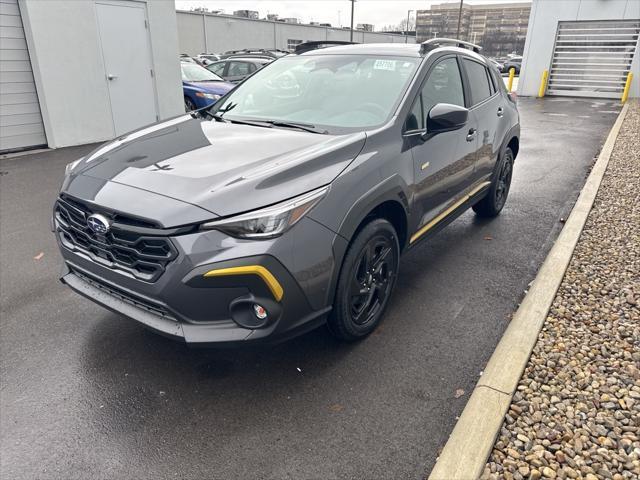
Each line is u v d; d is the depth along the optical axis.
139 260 2.43
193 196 2.39
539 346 2.94
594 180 6.39
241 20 36.62
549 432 2.30
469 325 3.36
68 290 3.84
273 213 2.36
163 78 10.39
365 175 2.81
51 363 2.94
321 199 2.54
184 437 2.39
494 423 2.32
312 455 2.29
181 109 10.91
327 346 3.10
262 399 2.64
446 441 2.37
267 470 2.21
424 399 2.65
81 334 3.24
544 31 18.64
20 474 2.19
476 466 2.11
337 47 4.21
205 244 2.29
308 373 2.85
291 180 2.53
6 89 8.48
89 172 2.82
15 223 5.30
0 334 3.23
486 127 4.50
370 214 3.00
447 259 4.40
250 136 3.11
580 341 2.99
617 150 8.45
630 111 14.31
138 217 2.37
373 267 3.06
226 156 2.78
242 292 2.34
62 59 8.85
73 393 2.69
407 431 2.43
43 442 2.36
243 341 2.38
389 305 3.59
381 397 2.66
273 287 2.35
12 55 8.44
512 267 4.25
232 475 2.18
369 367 2.91
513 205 5.95
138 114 10.16
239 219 2.31
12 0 8.24
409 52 3.80
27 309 3.55
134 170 2.71
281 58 4.34
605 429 2.31
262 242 2.32
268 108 3.66
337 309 2.79
